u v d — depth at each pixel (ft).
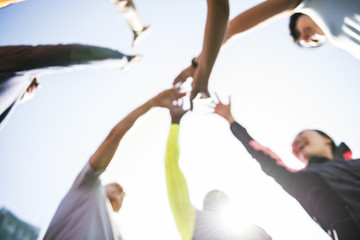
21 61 3.26
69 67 3.68
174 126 4.41
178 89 4.91
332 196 3.43
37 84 4.41
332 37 4.04
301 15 5.04
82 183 4.14
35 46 3.43
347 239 3.04
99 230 3.68
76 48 3.61
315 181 3.71
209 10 3.04
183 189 3.39
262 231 4.95
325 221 3.47
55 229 3.65
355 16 3.41
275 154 4.31
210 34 3.13
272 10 4.36
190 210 3.24
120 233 4.93
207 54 3.28
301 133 5.29
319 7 3.92
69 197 4.08
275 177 4.15
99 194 4.22
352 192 3.38
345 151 4.65
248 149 4.56
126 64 4.83
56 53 3.44
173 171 3.62
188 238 3.03
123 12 4.58
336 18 3.71
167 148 3.99
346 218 3.16
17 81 3.37
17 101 3.58
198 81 3.52
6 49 3.34
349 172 3.72
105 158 4.15
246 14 4.62
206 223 4.53
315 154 4.64
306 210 3.91
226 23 3.10
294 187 3.95
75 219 3.67
